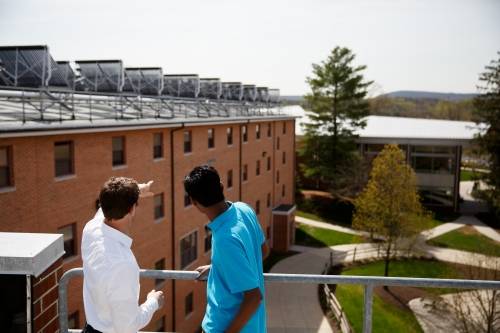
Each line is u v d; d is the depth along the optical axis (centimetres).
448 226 4188
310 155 5212
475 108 4728
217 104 3259
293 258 3472
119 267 256
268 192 3916
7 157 1342
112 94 1862
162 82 2277
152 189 2089
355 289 2736
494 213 4612
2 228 1319
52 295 327
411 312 2383
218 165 2848
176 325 2223
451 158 4788
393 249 3106
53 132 1422
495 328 1906
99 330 267
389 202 2848
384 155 2988
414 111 11862
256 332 276
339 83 4969
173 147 2247
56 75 1549
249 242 262
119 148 1873
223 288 262
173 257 2266
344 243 3825
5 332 308
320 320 2309
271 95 4522
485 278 2341
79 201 1619
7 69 1443
